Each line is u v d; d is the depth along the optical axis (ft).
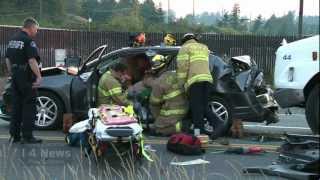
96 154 24.88
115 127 24.59
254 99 33.78
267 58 88.48
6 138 32.12
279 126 39.91
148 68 33.76
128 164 23.45
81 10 278.87
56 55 85.56
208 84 31.50
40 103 35.06
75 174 22.79
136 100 33.27
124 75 33.01
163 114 33.01
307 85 30.09
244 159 27.78
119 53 34.09
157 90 32.76
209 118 32.99
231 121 33.65
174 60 33.88
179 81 31.91
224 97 33.53
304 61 30.17
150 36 86.84
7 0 231.71
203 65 31.40
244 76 33.83
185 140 28.53
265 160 27.50
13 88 30.09
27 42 29.58
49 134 33.71
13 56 29.73
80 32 90.63
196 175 24.27
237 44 89.15
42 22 208.13
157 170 23.65
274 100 33.58
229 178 23.62
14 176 23.54
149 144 30.96
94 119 26.32
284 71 30.99
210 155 28.66
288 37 87.86
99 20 257.55
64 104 34.91
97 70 33.91
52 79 35.06
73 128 29.48
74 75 35.19
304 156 20.39
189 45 31.76
